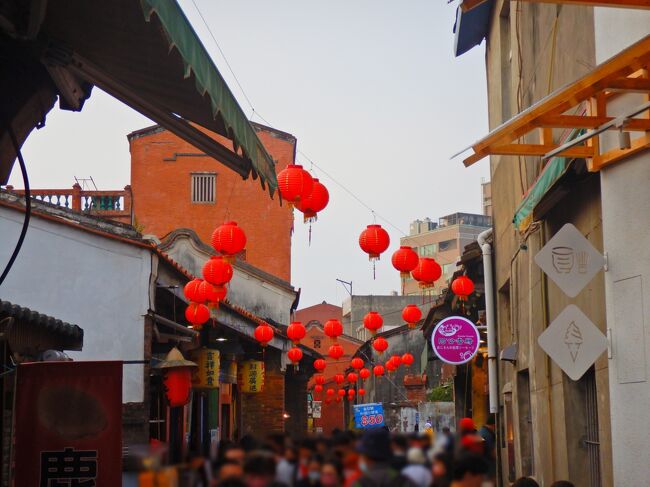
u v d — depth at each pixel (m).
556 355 7.33
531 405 12.11
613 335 7.30
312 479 2.92
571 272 7.30
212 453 2.98
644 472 6.75
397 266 15.62
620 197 7.14
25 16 5.59
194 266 26.16
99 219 15.34
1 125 6.74
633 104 6.87
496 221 15.95
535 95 11.56
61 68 6.46
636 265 6.91
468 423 3.68
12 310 9.06
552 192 9.02
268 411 27.81
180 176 35.31
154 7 4.73
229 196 35.38
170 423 18.69
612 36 7.36
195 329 15.35
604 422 8.08
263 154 7.07
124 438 14.58
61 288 15.02
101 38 6.00
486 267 16.20
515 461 13.91
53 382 7.46
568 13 9.17
